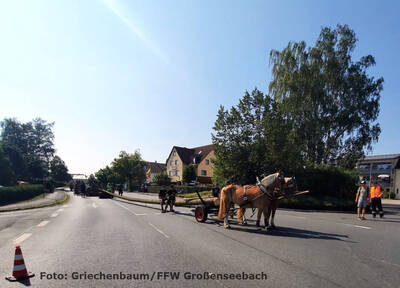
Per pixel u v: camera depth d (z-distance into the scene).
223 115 22.80
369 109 29.78
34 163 75.19
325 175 20.83
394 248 7.22
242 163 21.48
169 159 74.06
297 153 21.09
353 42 30.84
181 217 13.94
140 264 5.91
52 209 19.36
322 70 30.72
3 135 77.19
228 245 7.55
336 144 30.11
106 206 21.50
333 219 13.11
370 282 4.86
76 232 9.72
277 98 31.12
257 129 22.03
